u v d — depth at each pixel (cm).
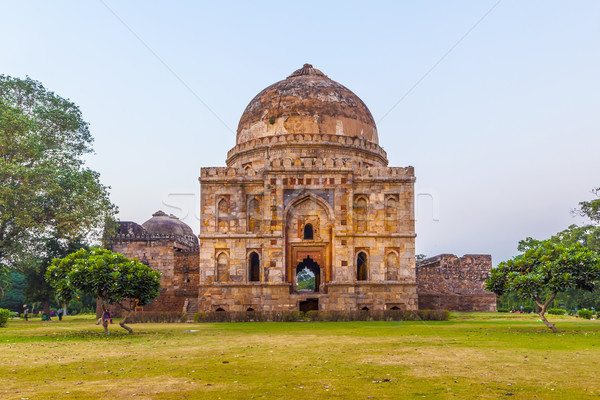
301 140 5438
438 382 1446
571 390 1334
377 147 5797
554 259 3198
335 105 5650
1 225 5191
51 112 5644
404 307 4781
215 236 4875
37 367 1784
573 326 3634
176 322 4475
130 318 4516
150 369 1717
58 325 4419
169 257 6106
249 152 5638
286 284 4762
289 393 1319
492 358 1908
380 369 1670
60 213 5300
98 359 1983
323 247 4934
